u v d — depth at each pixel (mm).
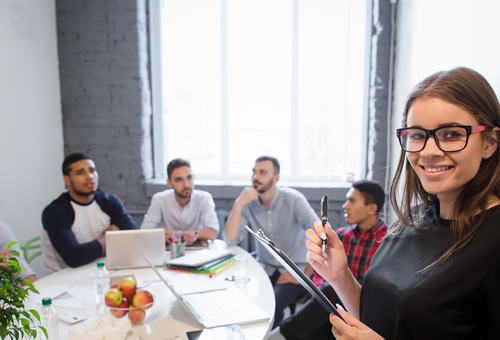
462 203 695
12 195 2410
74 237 1833
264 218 2238
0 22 2297
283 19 2832
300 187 2801
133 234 1639
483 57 1577
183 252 1771
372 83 2811
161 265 1676
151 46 2963
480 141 645
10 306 757
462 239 662
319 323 1517
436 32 2049
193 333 1038
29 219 2576
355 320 703
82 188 1938
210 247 1987
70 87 2910
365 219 1697
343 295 875
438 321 644
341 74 2834
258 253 2279
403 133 725
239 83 2920
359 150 2930
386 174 2799
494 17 1492
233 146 2984
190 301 1247
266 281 1489
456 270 640
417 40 2318
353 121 2908
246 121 2947
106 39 2850
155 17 2947
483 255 622
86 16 2842
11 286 745
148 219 2307
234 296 1290
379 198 1676
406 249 786
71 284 1456
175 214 2338
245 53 2889
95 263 1749
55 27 2857
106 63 2871
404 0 2545
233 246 2053
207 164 3021
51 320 940
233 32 2879
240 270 1437
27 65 2545
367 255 1665
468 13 1702
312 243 852
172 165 2225
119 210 2143
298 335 1522
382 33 2725
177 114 3000
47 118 2764
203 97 2961
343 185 2828
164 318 1158
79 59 2883
